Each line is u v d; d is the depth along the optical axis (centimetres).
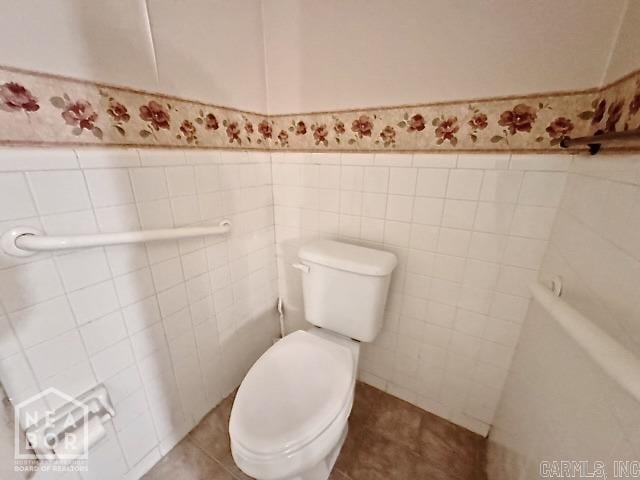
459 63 81
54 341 70
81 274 73
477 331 102
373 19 89
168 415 105
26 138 61
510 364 98
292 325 151
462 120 86
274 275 144
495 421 104
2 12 55
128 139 78
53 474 75
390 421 119
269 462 66
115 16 70
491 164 84
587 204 60
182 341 104
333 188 115
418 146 94
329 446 74
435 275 103
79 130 69
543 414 62
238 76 105
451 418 118
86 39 67
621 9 62
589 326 38
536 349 74
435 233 99
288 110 116
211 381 120
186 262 99
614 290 43
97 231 74
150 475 99
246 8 101
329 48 99
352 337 107
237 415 76
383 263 96
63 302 70
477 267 95
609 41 65
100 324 79
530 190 81
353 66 97
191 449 108
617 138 43
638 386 27
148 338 92
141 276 86
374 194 106
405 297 112
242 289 126
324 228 123
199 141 97
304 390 83
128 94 76
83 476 82
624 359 30
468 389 111
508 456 81
